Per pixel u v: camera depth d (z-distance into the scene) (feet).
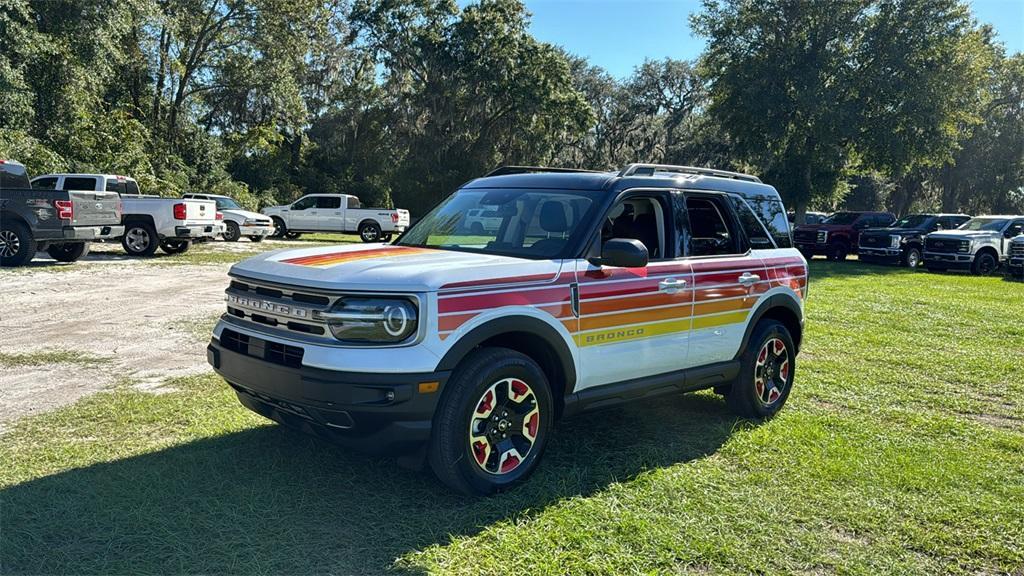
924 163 110.11
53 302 33.73
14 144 75.72
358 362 11.71
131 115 114.21
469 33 149.28
